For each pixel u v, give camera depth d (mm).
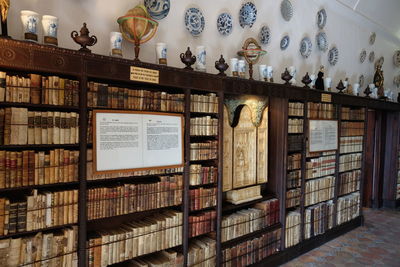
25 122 1866
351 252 4180
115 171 2262
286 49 4301
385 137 6656
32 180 1910
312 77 4547
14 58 1787
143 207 2455
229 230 3160
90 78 2326
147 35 2615
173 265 2656
